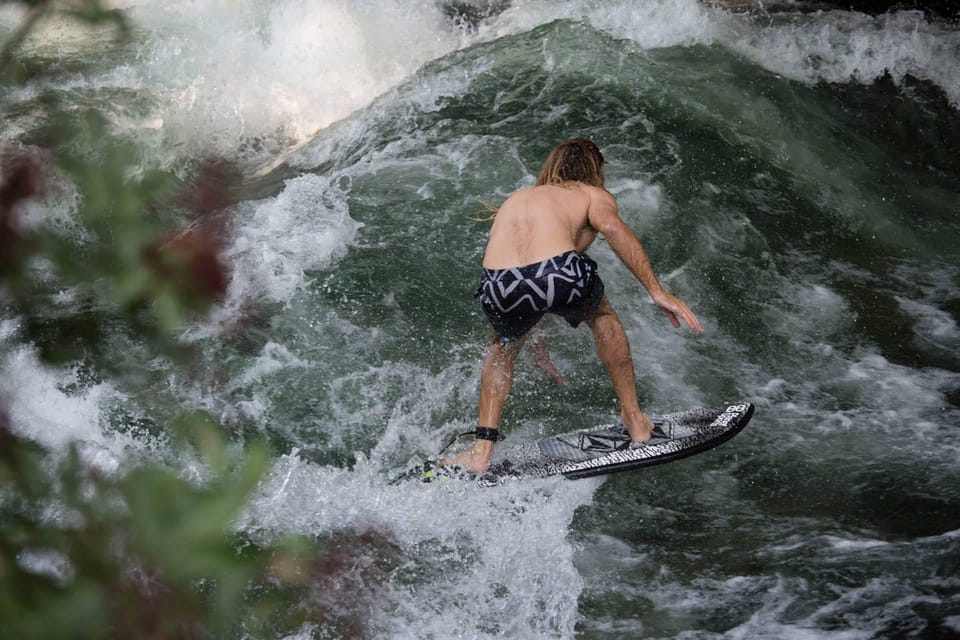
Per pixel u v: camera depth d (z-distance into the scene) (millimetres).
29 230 2855
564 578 15461
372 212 25234
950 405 20109
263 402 18938
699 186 26969
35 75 3531
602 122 29406
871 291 24281
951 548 15758
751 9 41219
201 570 2713
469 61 33344
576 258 17156
